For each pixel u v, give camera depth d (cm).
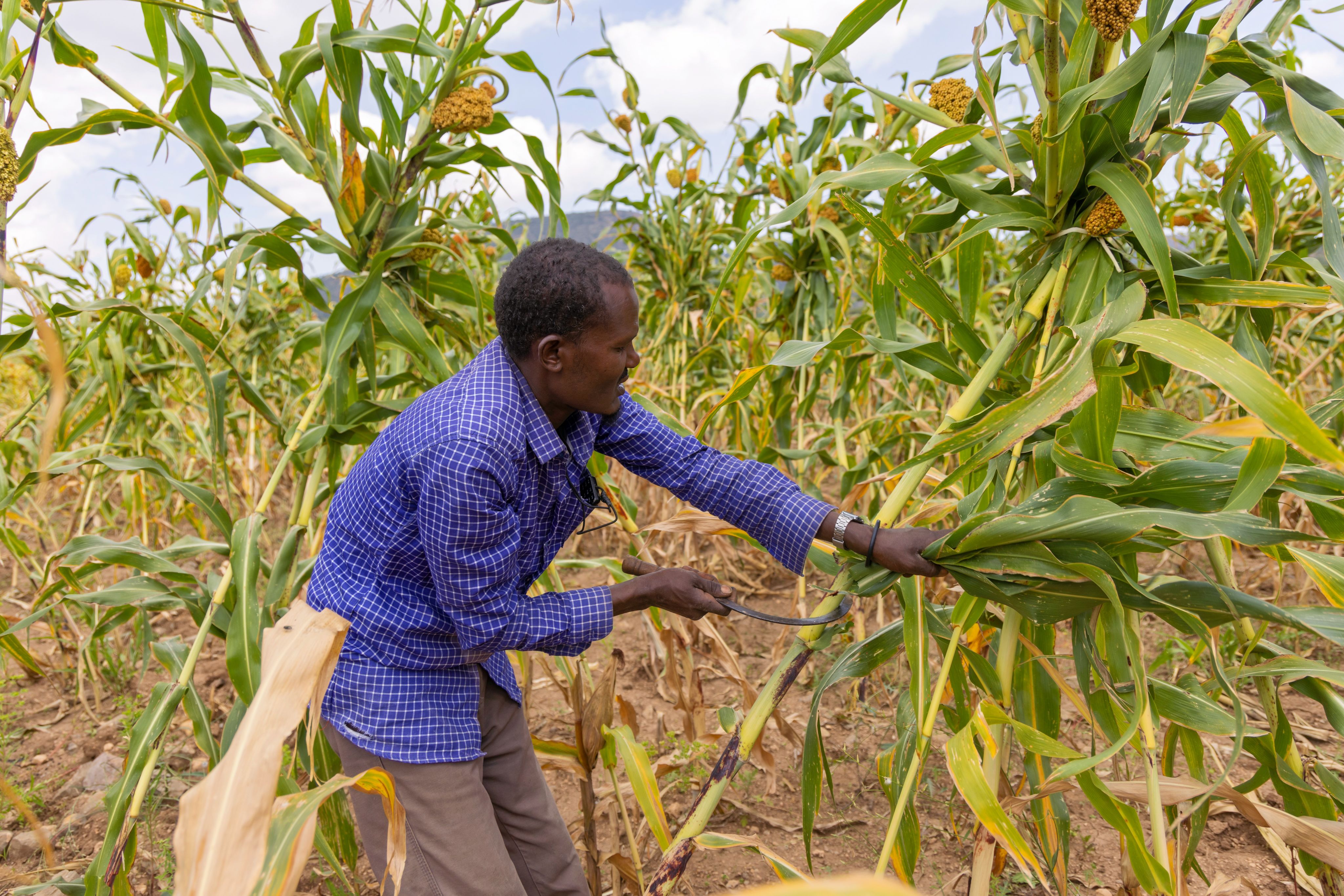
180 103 177
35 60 110
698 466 155
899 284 156
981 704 121
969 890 152
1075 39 137
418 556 133
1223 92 131
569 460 146
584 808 187
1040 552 119
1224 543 147
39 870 190
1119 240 142
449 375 203
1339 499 118
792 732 227
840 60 167
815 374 297
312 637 101
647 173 411
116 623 221
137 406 332
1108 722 140
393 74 213
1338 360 404
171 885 214
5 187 96
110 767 262
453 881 137
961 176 161
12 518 344
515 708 162
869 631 341
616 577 225
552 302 123
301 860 86
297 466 210
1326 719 261
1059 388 116
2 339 175
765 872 219
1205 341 98
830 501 423
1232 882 157
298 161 197
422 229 208
